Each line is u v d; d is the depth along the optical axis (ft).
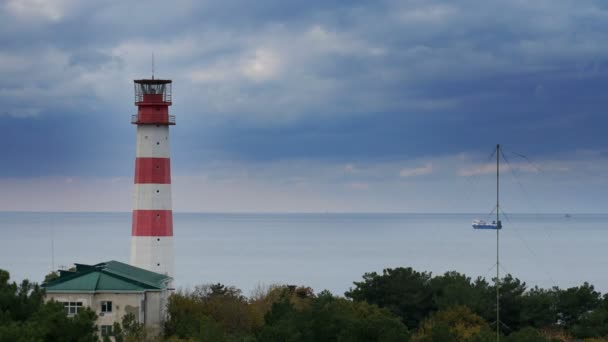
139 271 411.13
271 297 471.21
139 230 453.99
